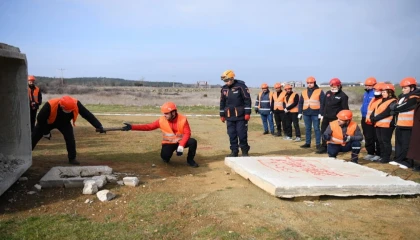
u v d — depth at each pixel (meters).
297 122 12.16
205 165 7.90
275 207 4.99
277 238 3.99
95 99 37.03
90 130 13.64
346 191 5.46
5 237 3.93
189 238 4.00
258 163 6.96
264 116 13.72
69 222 4.40
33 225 4.29
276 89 13.18
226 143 11.32
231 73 8.34
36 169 6.90
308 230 4.23
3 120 6.43
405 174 7.15
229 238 3.96
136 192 5.64
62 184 5.81
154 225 4.34
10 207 4.89
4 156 6.18
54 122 7.12
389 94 8.17
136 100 37.88
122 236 4.02
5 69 6.30
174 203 5.14
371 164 8.19
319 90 10.30
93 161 7.93
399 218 4.71
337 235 4.11
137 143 10.70
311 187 5.34
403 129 7.92
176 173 7.08
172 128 7.60
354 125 7.82
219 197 5.45
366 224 4.46
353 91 44.34
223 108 8.73
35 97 10.84
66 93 44.31
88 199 5.23
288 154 9.59
